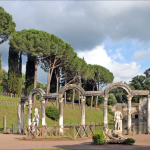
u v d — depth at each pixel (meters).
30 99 35.00
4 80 90.62
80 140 26.94
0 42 67.12
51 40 57.25
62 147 20.61
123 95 116.06
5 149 19.75
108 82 86.62
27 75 66.81
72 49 63.22
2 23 60.38
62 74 71.56
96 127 52.06
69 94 89.12
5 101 59.28
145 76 120.94
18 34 57.19
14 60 67.75
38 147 20.77
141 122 76.00
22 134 34.78
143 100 90.69
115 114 28.53
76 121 63.19
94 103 93.75
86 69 72.25
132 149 19.00
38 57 59.97
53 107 58.97
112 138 24.16
